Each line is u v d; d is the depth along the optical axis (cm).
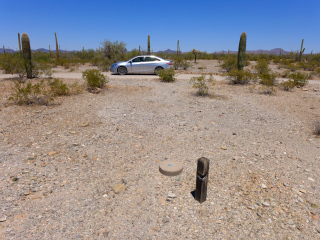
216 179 416
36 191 359
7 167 417
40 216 310
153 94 1093
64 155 478
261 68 1773
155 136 604
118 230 297
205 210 339
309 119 774
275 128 687
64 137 568
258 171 443
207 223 315
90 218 314
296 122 743
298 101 1029
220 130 660
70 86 1118
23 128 608
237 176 426
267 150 534
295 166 463
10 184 369
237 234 298
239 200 363
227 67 2370
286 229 306
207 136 612
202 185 346
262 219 324
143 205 346
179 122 716
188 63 2584
